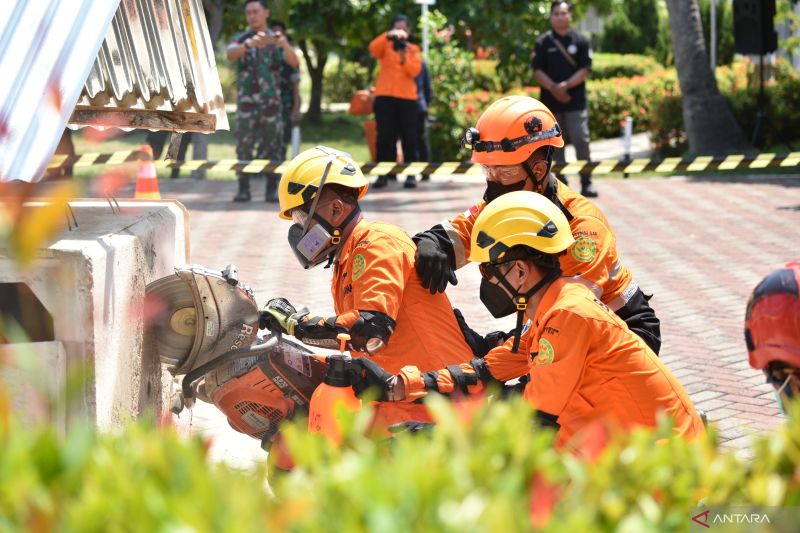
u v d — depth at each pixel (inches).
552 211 179.5
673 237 580.4
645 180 841.5
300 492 90.7
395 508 85.7
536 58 724.7
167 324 209.0
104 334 181.6
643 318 223.1
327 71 1964.8
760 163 497.0
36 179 160.4
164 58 237.9
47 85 173.0
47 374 174.1
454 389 192.4
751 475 111.4
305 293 437.1
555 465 101.7
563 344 169.3
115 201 245.1
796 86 1019.3
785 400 139.3
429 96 798.5
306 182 205.8
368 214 653.9
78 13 191.3
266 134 679.7
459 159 972.6
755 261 513.7
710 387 312.3
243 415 212.2
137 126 239.5
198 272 201.0
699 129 952.3
